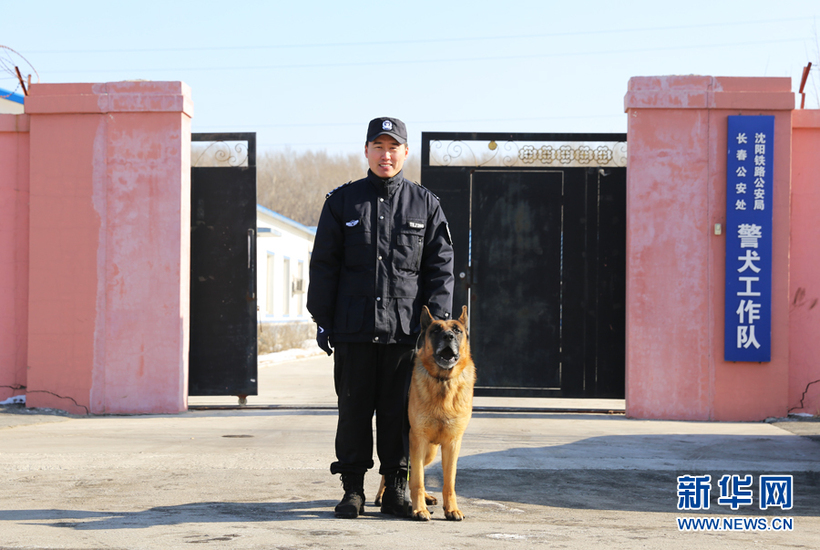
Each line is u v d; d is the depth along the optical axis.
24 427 7.30
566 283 8.63
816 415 8.08
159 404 8.42
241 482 4.82
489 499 4.43
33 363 8.41
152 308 8.43
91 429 7.18
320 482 4.82
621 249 8.60
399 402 4.04
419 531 3.47
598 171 8.64
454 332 3.70
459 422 3.79
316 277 4.05
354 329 3.94
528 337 8.61
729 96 8.09
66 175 8.48
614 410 8.70
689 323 8.12
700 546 3.30
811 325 8.17
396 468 3.99
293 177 67.94
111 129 8.45
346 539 3.24
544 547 3.16
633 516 4.04
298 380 13.52
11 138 8.62
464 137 8.70
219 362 8.82
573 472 5.28
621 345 8.57
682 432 7.16
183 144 8.52
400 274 4.02
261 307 22.11
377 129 4.05
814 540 3.53
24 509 3.97
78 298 8.43
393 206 4.07
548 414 8.58
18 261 8.61
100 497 4.33
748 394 8.05
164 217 8.45
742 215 8.05
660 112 8.19
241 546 3.10
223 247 8.88
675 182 8.16
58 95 8.48
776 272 8.05
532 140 8.67
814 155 8.22
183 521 3.66
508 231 8.66
